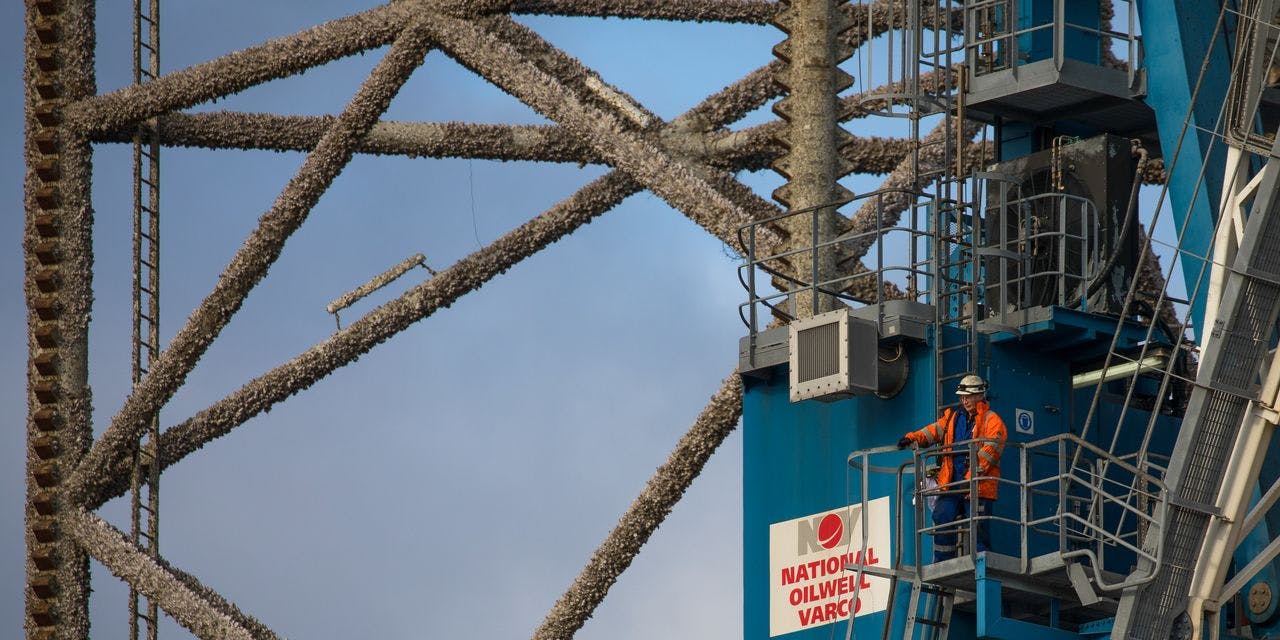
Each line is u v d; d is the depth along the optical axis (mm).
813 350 79000
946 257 82062
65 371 110000
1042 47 84438
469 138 111125
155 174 112312
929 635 76250
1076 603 75562
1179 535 72500
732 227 93625
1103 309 80375
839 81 93312
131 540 108000
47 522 108625
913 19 85188
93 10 111125
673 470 94562
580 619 97562
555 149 111250
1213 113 81062
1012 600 75812
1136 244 81812
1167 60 81875
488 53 100750
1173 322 92938
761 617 81438
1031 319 79188
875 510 78875
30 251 110312
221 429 109125
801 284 84250
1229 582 74312
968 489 74375
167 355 107188
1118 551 79938
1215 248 76000
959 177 81938
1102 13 98812
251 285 106312
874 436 79375
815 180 92062
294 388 107875
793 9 93875
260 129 113750
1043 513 78375
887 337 78812
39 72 110312
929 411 78188
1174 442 83312
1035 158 83312
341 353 107688
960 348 78750
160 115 111812
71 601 108500
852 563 79250
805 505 81000
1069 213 82188
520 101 100188
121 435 108000
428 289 107000
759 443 82750
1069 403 80312
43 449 109125
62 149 110500
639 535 95875
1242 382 73500
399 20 103688
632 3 107375
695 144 105812
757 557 81938
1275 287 74000
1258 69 76562
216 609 105312
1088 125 86062
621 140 97250
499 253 106500
